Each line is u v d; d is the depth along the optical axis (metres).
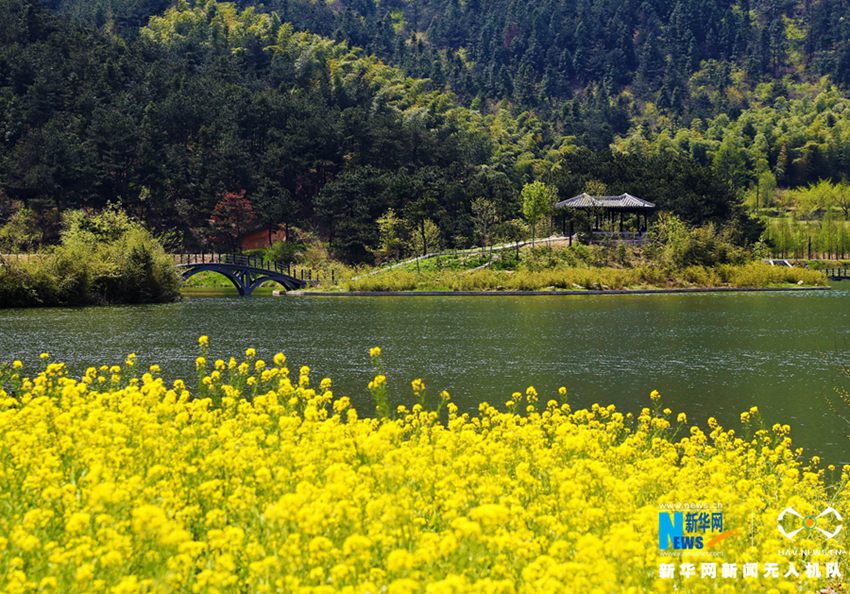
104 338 51.62
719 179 129.38
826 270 126.25
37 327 57.31
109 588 8.66
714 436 19.36
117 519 10.17
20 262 74.62
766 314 68.69
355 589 8.57
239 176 136.38
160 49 199.50
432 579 8.74
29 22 164.50
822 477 22.17
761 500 12.66
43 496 10.68
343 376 38.50
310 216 145.00
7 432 14.06
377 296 91.19
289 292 95.25
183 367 40.03
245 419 15.75
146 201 131.00
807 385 36.28
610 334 54.69
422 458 12.79
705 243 105.50
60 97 141.62
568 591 8.42
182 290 105.69
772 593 9.63
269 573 8.98
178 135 146.25
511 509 10.45
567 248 106.81
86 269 74.94
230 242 134.38
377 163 149.62
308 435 14.20
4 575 9.23
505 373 39.34
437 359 43.66
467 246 120.94
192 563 9.51
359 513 10.37
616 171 139.25
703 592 9.67
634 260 105.31
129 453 12.46
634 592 8.69
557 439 15.45
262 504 11.13
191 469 11.82
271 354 45.28
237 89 160.12
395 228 122.06
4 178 123.50
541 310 73.00
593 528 10.88
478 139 199.88
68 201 125.75
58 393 19.33
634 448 16.38
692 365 41.72
